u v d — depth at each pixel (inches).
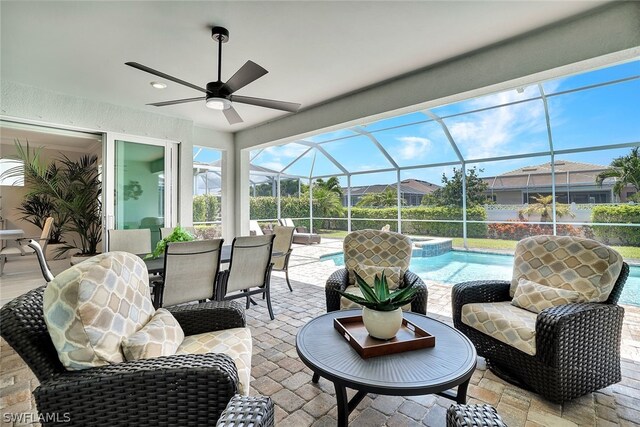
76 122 157.4
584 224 251.3
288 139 200.1
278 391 78.3
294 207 449.4
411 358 58.5
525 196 300.7
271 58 120.0
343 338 67.0
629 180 241.0
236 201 236.4
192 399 46.2
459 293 95.8
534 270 93.5
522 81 110.3
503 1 87.9
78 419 43.6
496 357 84.1
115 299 53.2
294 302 152.6
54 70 128.3
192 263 106.3
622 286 81.2
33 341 47.3
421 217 364.8
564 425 66.1
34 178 232.4
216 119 201.0
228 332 70.2
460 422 34.6
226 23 97.0
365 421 66.9
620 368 81.0
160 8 89.4
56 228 271.4
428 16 94.3
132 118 177.3
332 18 94.9
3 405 72.4
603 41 92.2
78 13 91.1
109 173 169.6
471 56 118.3
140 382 45.1
